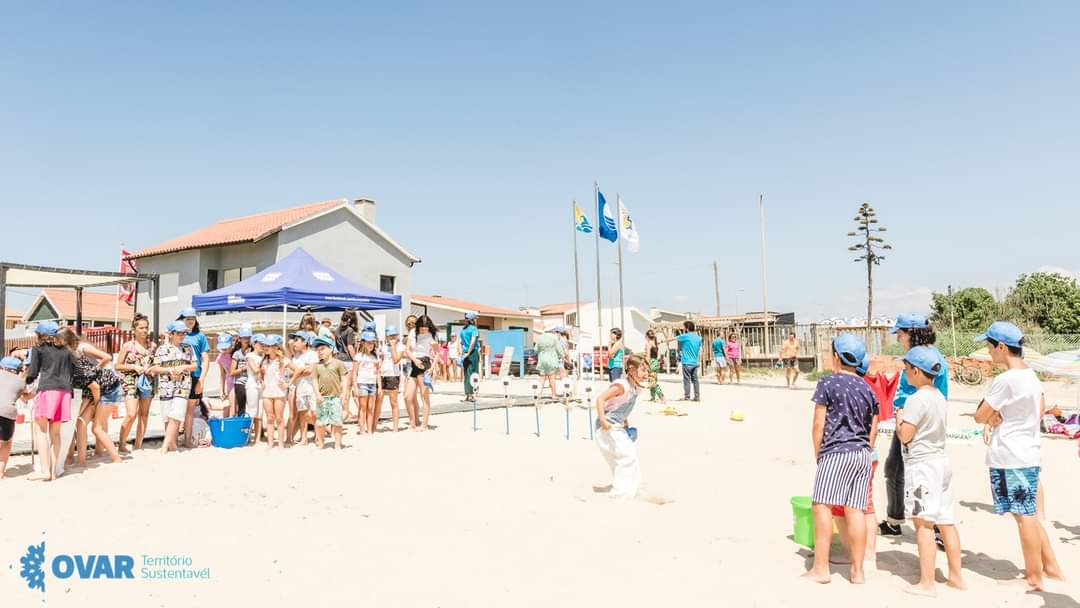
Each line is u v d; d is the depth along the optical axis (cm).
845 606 442
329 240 2891
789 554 545
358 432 1177
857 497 480
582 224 2461
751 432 1207
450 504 696
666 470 875
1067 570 514
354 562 519
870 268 4356
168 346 985
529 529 608
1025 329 3241
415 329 1277
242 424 1033
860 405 488
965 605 446
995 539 593
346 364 1323
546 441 1087
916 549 568
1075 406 1744
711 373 3203
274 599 448
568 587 471
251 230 2770
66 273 1490
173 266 2895
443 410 1476
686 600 450
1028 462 475
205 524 616
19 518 630
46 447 802
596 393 1783
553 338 1709
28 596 452
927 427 472
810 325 3216
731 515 659
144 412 999
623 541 575
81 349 873
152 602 444
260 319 2516
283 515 650
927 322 569
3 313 1358
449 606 438
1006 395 485
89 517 636
